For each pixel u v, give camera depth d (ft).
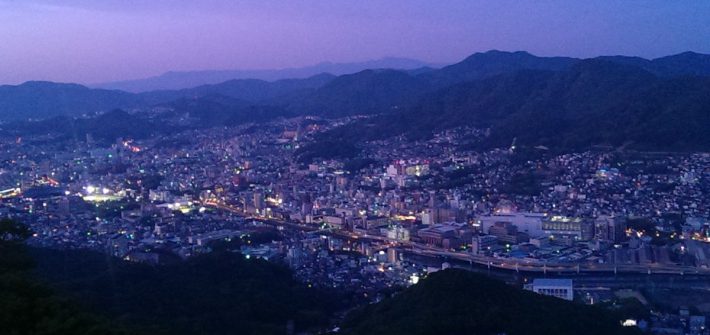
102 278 479.82
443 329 382.63
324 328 449.48
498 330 386.52
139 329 266.98
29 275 256.32
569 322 410.11
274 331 427.33
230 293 480.64
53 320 202.08
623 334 411.95
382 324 405.39
